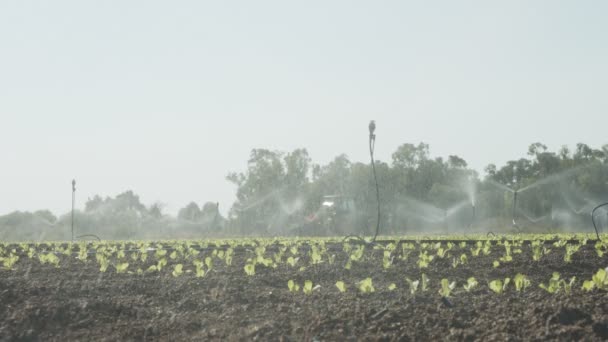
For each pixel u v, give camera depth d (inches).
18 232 1644.9
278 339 251.6
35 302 318.0
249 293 351.3
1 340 255.6
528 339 238.1
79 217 1707.7
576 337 238.4
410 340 245.9
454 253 585.6
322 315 283.4
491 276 420.5
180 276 433.1
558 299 303.9
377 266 478.3
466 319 273.9
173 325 278.4
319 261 503.8
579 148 2186.3
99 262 551.8
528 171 2349.9
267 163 2288.4
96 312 301.7
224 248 722.2
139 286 378.3
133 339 258.4
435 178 2137.1
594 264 474.6
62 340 258.8
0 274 460.8
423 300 317.1
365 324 269.4
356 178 2032.5
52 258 536.7
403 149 2196.1
